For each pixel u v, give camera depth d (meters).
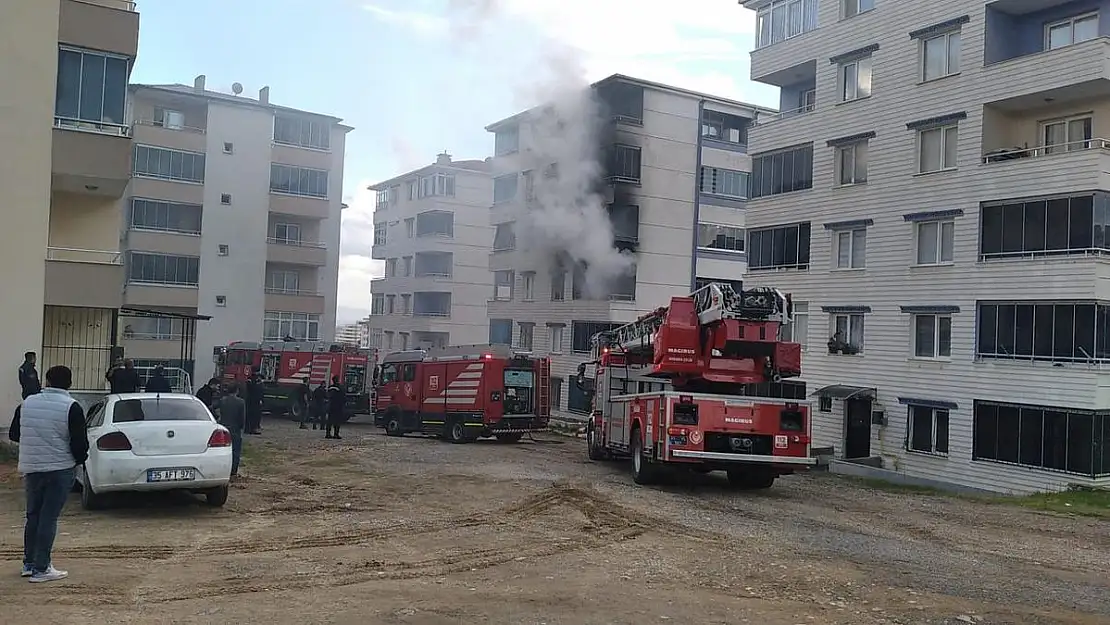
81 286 18.34
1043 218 22.36
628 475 17.88
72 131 18.45
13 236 17.75
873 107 27.50
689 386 16.48
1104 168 21.25
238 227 47.38
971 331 23.94
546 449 24.33
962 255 24.34
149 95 45.75
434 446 23.73
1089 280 21.08
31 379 15.87
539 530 10.69
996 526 12.65
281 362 36.38
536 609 6.83
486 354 26.02
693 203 43.50
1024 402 22.34
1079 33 23.20
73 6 18.66
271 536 9.82
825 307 28.70
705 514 12.55
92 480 10.79
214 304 46.62
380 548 9.31
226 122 47.25
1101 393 20.84
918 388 25.36
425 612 6.60
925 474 24.89
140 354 44.19
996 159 23.88
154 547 8.98
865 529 11.83
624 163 41.62
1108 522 13.52
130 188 44.31
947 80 25.06
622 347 20.19
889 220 26.64
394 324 63.06
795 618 6.84
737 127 45.31
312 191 49.62
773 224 31.34
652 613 6.82
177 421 11.23
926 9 25.81
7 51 17.88
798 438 15.68
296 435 26.81
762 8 32.56
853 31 28.39
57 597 6.75
